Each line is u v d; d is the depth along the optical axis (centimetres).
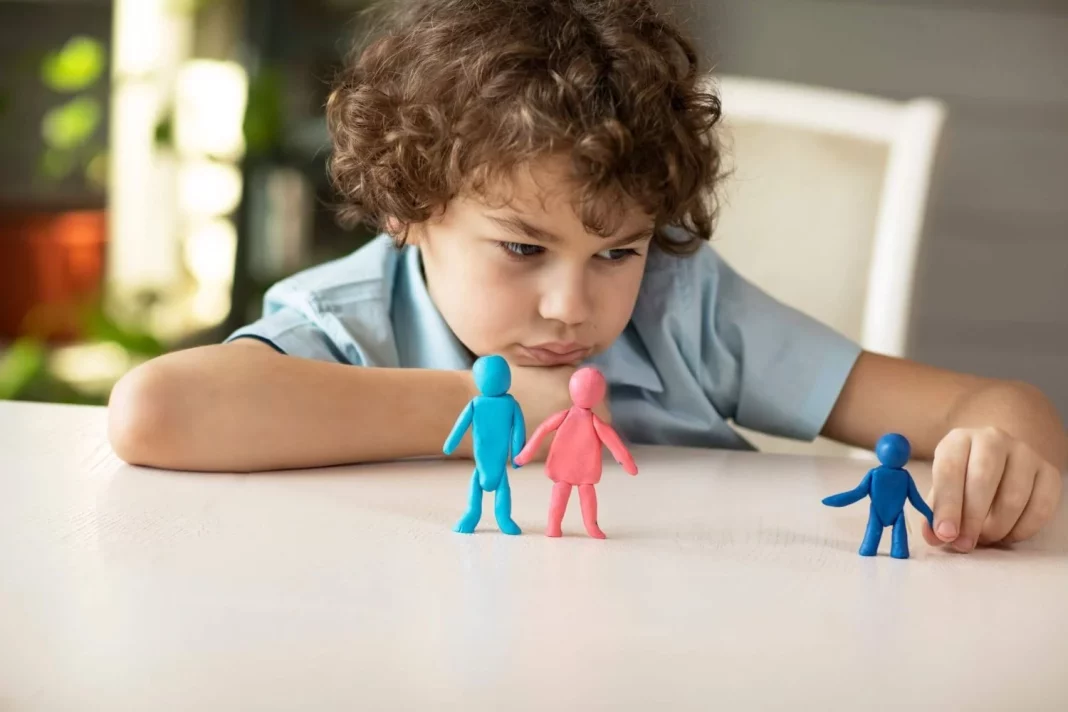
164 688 48
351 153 115
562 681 50
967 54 254
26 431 97
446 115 98
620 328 103
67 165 275
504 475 74
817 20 255
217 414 88
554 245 95
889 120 163
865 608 61
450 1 108
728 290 126
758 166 167
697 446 125
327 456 91
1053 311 261
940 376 117
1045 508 77
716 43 256
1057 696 51
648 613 59
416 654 52
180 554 66
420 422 95
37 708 46
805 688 50
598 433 73
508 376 74
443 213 102
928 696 50
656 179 95
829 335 122
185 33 267
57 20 284
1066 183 257
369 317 115
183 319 259
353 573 63
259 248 249
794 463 100
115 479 84
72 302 268
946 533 73
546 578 64
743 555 71
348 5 250
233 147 246
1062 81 254
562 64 96
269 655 51
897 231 161
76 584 60
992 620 60
